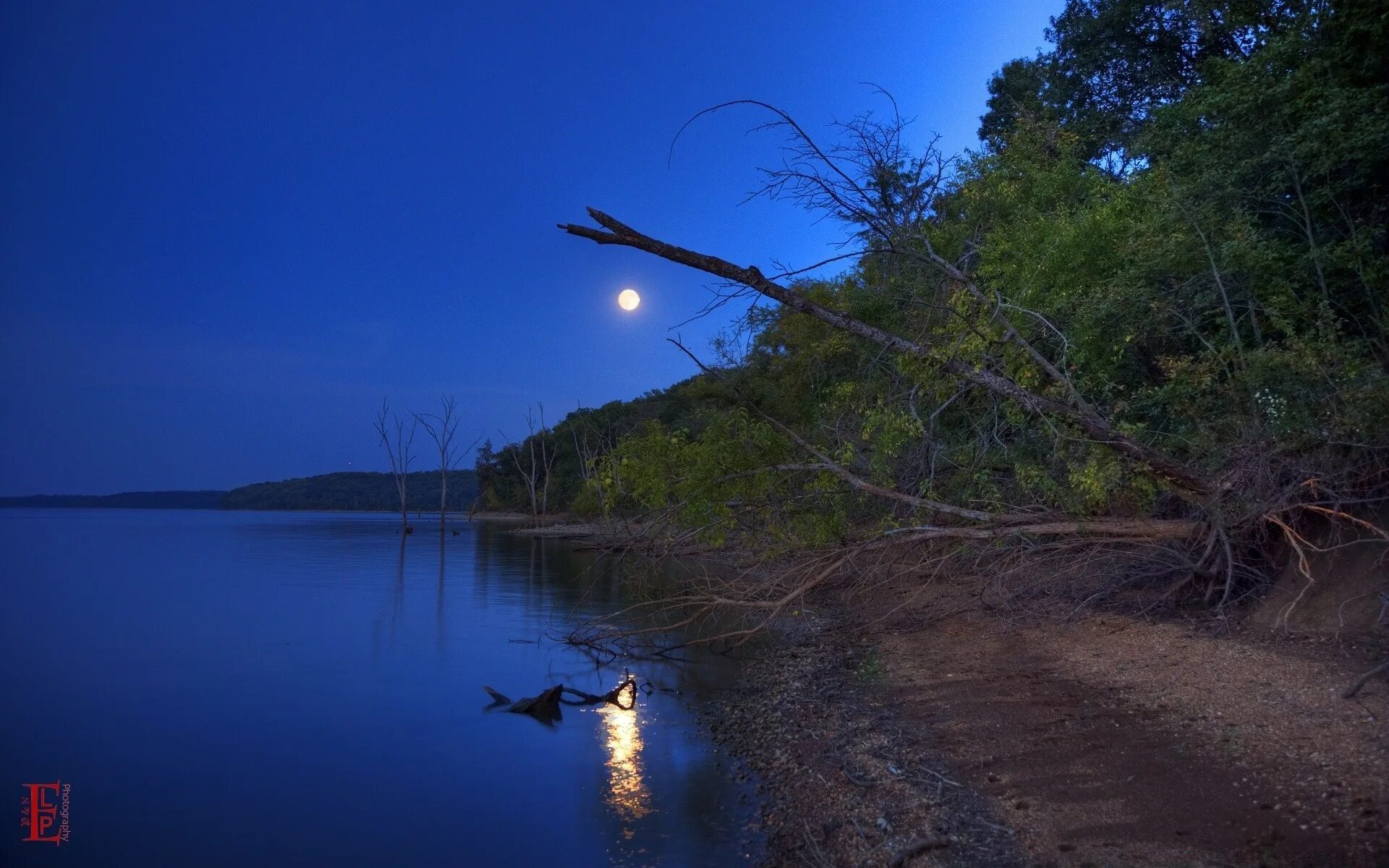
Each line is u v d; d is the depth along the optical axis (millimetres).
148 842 7105
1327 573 8836
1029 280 12969
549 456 82750
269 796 8078
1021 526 11594
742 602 13742
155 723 10680
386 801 7910
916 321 13383
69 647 16062
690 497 13609
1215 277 11406
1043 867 5086
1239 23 15258
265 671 13773
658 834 6883
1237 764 6016
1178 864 4809
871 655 11992
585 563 36219
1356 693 6703
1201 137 13859
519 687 12516
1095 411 10820
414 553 43500
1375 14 11352
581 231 9672
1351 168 11711
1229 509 9602
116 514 173875
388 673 13578
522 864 6457
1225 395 10367
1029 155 18906
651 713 10781
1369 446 8273
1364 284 10922
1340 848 4645
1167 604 10867
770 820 6957
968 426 14312
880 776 7117
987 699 8750
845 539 13617
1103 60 23078
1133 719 7348
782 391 19625
